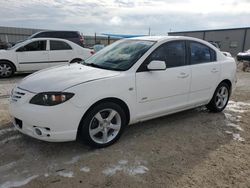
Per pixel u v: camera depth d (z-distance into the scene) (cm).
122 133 399
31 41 1016
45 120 326
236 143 415
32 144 382
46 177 303
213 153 377
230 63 562
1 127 440
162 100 435
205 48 515
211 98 534
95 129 367
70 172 315
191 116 535
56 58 1054
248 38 4166
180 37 475
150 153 369
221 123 502
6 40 3153
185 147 392
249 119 533
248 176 321
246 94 781
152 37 476
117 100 379
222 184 303
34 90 344
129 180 303
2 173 309
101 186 290
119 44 484
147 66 402
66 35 1541
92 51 1134
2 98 648
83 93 341
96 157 352
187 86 469
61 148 373
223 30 4506
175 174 319
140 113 411
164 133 442
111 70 399
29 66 1016
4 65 980
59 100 328
